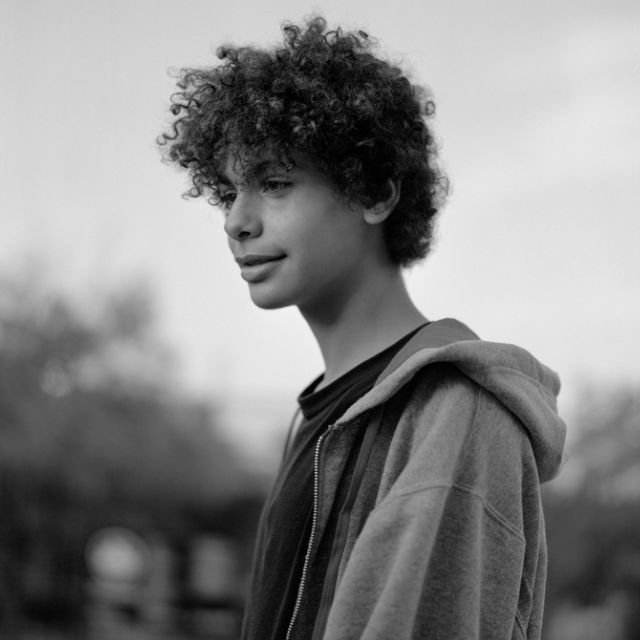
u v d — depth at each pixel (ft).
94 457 72.64
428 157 5.69
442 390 4.84
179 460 81.46
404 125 5.48
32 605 76.43
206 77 5.70
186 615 88.69
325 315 5.43
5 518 72.84
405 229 5.47
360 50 5.60
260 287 5.26
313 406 5.49
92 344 72.64
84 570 78.95
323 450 4.97
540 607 5.23
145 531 83.05
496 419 4.84
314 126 5.09
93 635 78.74
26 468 70.44
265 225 5.21
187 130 5.68
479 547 4.64
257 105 5.16
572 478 69.10
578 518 67.26
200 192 5.79
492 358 4.82
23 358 70.03
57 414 70.59
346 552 4.77
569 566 67.51
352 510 4.82
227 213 5.69
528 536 4.99
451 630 4.55
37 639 75.10
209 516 90.22
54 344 70.85
